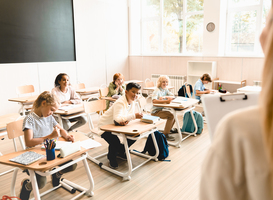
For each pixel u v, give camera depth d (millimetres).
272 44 369
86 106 3160
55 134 1937
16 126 2225
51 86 5910
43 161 1683
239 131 430
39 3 5457
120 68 7926
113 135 2760
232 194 448
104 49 7246
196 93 4621
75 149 1835
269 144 370
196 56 6461
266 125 372
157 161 3000
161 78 3793
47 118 2070
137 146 3508
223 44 6238
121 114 2582
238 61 5723
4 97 5059
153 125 2592
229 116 461
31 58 5441
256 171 408
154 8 7566
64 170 2221
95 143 2037
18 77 5238
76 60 6449
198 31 6781
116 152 2826
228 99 1013
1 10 4816
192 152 3266
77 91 5090
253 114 429
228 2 6059
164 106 3416
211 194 469
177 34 7211
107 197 2240
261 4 5574
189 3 6828
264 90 382
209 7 5996
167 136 3752
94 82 7066
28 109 4320
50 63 5820
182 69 6855
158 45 7676
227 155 448
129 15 7898
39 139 1894
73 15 6238
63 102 3615
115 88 4676
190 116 3941
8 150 3438
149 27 7809
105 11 7121
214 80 6008
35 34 5453
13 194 1993
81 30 6484
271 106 366
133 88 2570
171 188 2383
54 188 2352
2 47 4914
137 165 2896
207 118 997
